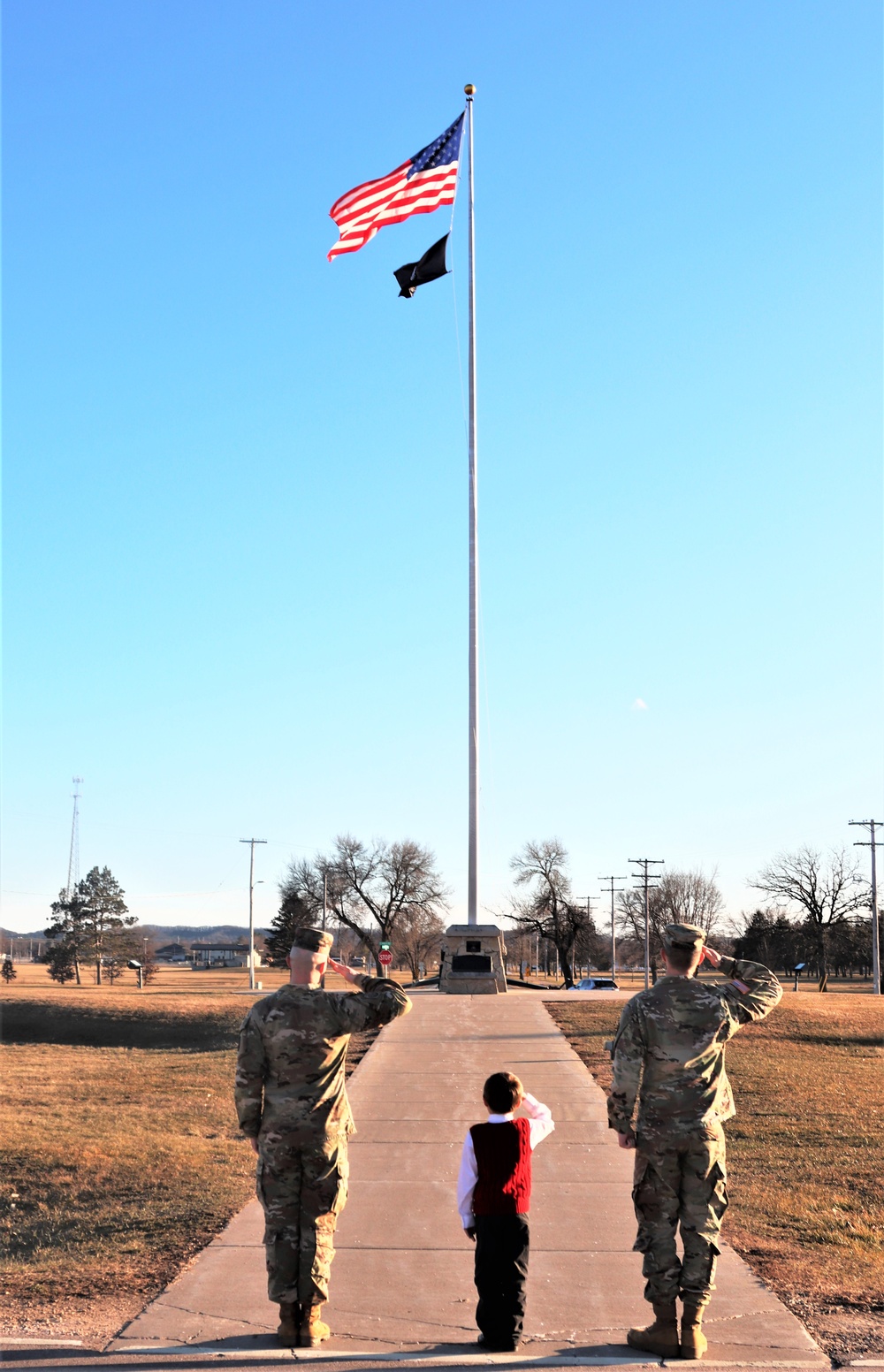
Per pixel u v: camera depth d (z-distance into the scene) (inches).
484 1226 251.1
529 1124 258.4
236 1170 446.6
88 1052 1010.7
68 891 4067.4
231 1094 658.8
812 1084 636.1
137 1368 232.5
